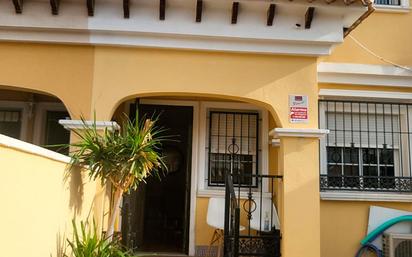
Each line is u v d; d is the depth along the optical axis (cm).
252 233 642
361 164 649
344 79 659
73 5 507
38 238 303
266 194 654
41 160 305
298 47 531
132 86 519
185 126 773
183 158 849
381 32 679
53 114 742
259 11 521
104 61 521
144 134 420
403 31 681
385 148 653
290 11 519
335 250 609
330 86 660
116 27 508
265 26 521
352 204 620
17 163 265
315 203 511
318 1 504
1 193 244
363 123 657
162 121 754
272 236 521
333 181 629
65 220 368
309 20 515
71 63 519
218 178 679
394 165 651
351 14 524
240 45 527
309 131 516
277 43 528
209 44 525
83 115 509
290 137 521
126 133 433
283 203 514
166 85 522
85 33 514
